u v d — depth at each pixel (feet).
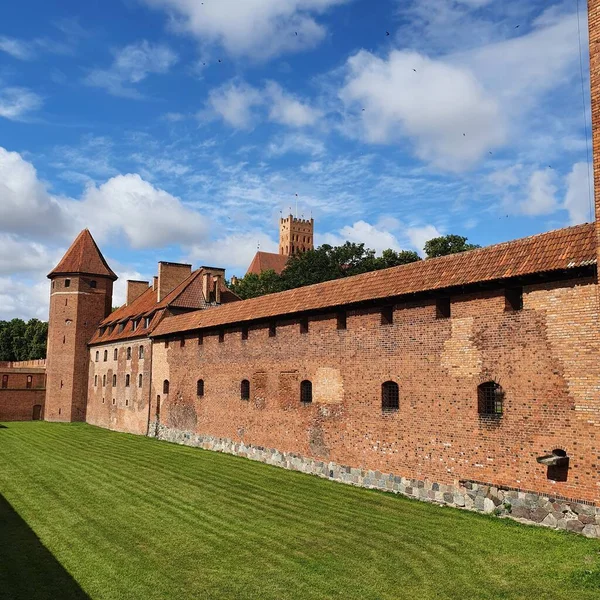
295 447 82.94
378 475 69.10
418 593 39.91
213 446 103.86
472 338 59.41
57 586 41.52
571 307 51.37
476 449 58.23
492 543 48.73
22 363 250.78
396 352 67.77
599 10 51.26
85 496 69.21
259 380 91.97
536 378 53.57
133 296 187.01
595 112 50.55
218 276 146.00
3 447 116.06
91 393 179.63
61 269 188.24
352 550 48.57
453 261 63.77
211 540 51.83
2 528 55.93
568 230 54.24
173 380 121.08
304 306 81.05
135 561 46.55
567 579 41.06
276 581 42.32
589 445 49.16
